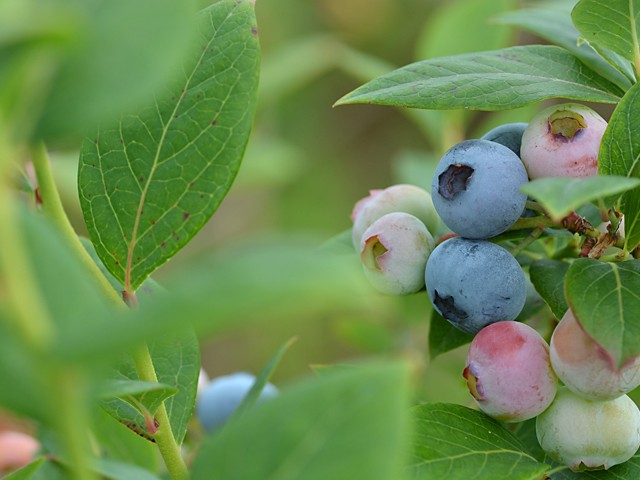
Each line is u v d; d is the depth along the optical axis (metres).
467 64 0.28
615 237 0.27
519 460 0.26
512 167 0.26
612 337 0.25
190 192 0.26
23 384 0.21
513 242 0.29
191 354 0.28
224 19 0.26
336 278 0.18
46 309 0.21
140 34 0.20
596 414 0.26
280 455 0.21
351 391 0.21
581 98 0.27
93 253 0.28
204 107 0.26
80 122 0.20
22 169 0.28
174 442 0.26
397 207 0.29
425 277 0.27
